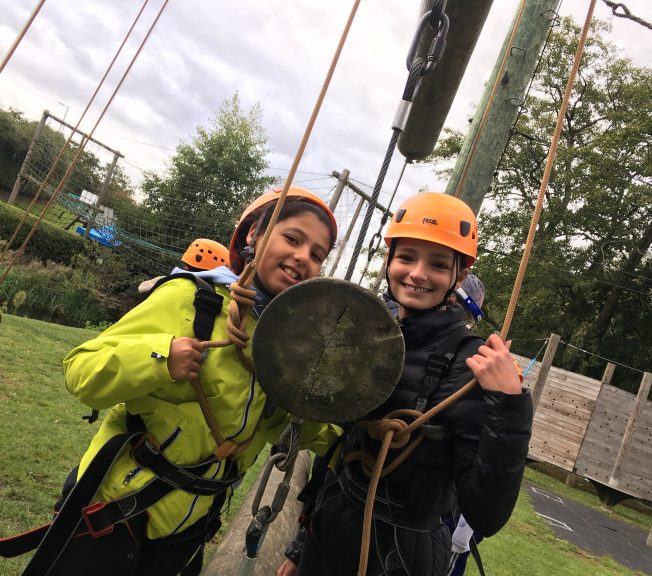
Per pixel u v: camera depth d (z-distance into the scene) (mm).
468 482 1364
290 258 1565
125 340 1421
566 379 13883
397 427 1403
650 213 19141
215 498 1637
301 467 4832
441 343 1531
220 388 1456
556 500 12055
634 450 13016
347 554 1568
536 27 3404
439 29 1957
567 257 19766
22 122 42781
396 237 1622
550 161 1297
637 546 9883
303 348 1302
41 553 1358
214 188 28891
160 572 1531
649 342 20375
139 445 1476
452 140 21703
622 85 19719
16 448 4203
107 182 25062
